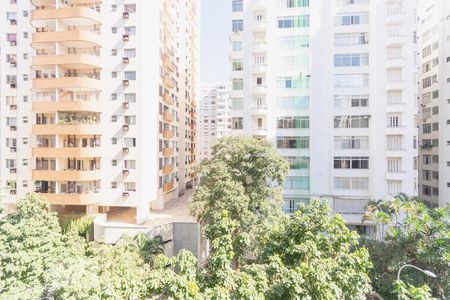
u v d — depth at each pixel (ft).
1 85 88.53
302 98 87.97
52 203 78.43
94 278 30.48
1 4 88.33
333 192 86.84
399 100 82.74
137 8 81.87
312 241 36.76
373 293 48.91
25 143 87.66
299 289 29.50
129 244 55.31
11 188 87.81
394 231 53.26
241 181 62.39
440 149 92.94
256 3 88.07
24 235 48.55
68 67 83.25
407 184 80.18
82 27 84.69
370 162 85.15
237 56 91.30
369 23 85.46
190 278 31.96
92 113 84.23
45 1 85.15
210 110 277.23
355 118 86.38
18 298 38.91
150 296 31.42
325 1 87.40
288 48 88.79
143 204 81.35
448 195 89.97
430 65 102.78
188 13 139.85
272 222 55.72
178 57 122.72
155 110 91.09
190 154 142.72
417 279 46.78
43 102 80.12
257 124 90.58
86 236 75.10
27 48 87.56
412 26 80.79
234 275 32.65
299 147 87.97
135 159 81.46
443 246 47.06
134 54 82.33
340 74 87.10
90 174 78.89
